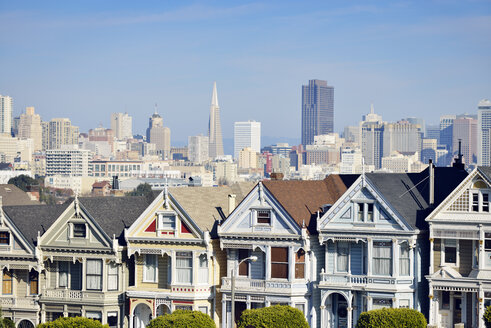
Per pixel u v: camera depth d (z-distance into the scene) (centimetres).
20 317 13000
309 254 11962
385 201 11512
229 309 12200
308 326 11394
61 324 11594
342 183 12962
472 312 11325
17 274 13175
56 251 12900
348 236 11688
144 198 13688
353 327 11775
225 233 12169
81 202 12900
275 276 11994
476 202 11212
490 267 11169
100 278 12719
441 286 11319
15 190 16238
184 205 12456
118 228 12962
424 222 11656
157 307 12462
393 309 11019
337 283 11756
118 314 12669
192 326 11250
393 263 11475
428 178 12319
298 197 12300
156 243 12450
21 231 13038
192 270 12288
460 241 11381
